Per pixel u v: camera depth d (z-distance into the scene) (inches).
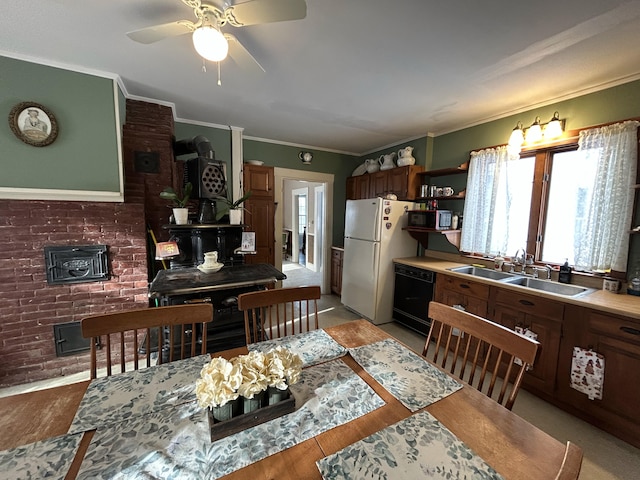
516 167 104.3
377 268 128.6
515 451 29.2
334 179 181.8
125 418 33.2
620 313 63.2
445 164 131.6
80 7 55.3
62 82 77.2
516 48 66.3
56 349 84.4
